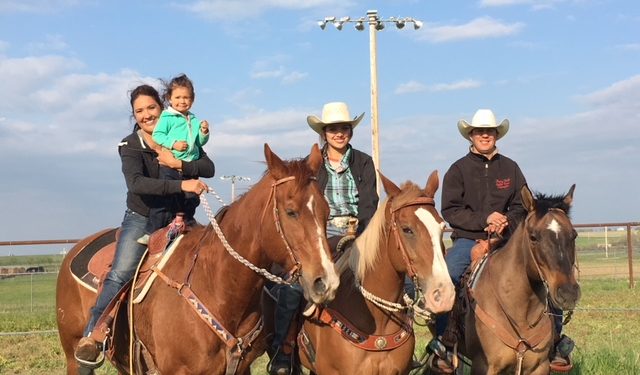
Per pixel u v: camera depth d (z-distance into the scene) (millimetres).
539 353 5469
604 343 9586
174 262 4805
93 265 5523
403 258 4609
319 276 4023
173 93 5305
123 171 5191
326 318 4922
